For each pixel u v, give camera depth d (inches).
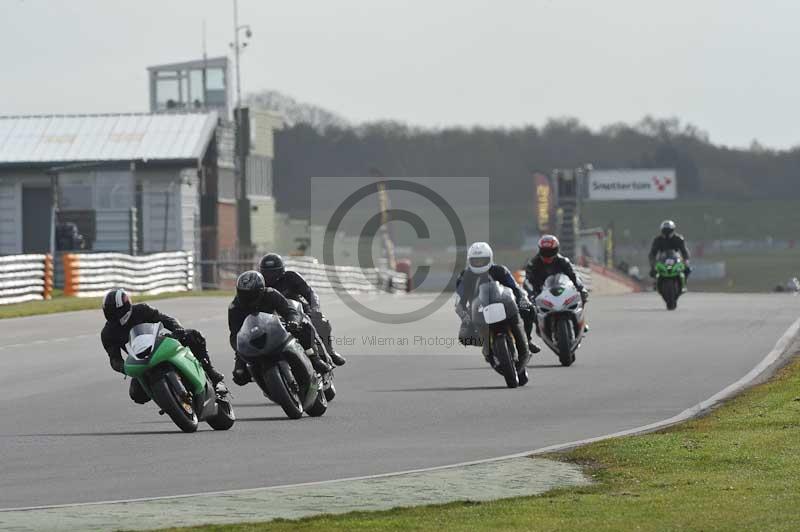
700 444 1734.7
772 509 1305.4
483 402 2356.1
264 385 2159.2
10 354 3437.5
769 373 2723.9
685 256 4948.3
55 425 2138.3
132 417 2231.8
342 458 1742.1
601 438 1834.4
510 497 1423.5
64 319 4714.6
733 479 1488.7
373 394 2502.5
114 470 1673.2
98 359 3277.6
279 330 2121.1
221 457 1764.3
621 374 2780.5
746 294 6412.4
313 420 2146.9
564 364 2965.1
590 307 5211.6
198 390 1998.0
